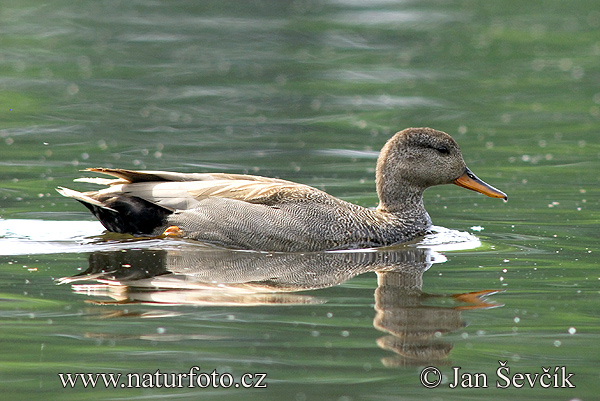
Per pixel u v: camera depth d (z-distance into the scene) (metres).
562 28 35.56
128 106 24.98
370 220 14.48
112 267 12.41
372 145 21.75
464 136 22.61
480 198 17.59
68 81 27.31
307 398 8.45
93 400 8.47
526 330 10.12
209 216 13.76
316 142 21.94
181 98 26.02
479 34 34.75
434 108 25.42
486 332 10.06
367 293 11.44
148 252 13.26
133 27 34.88
